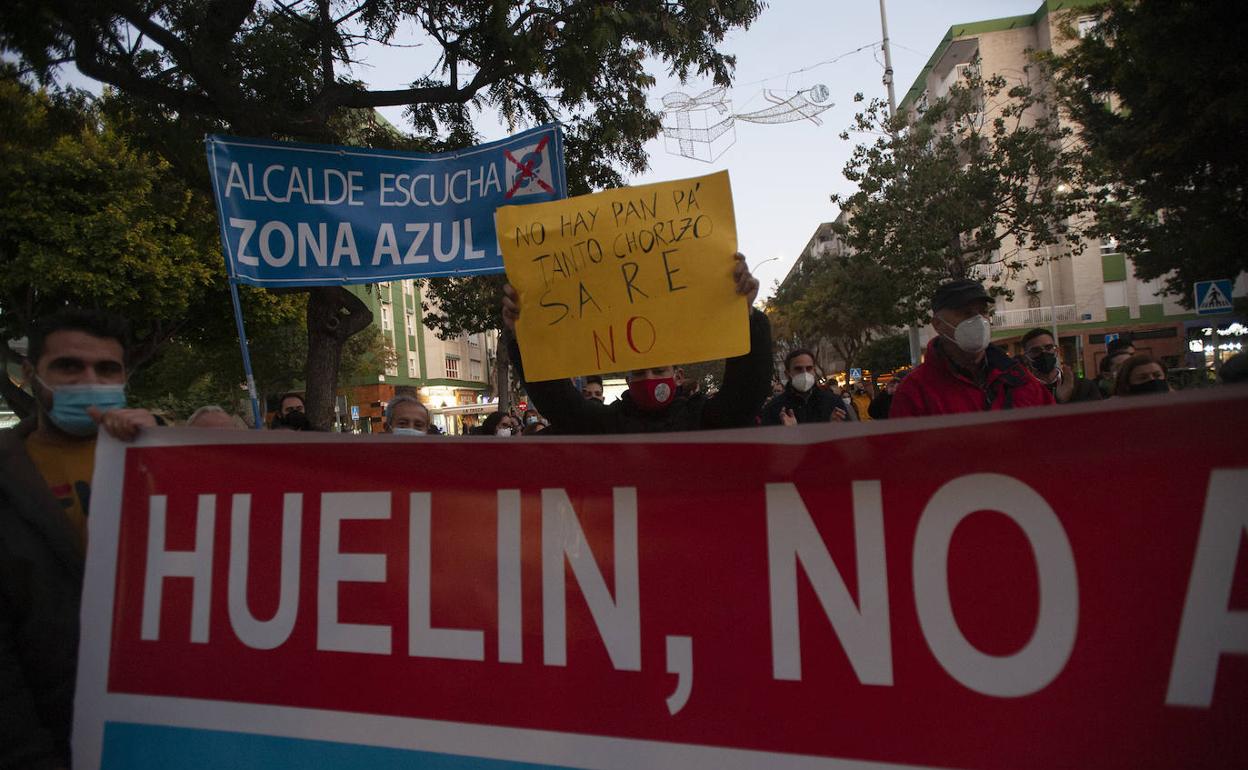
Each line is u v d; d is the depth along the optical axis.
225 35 7.68
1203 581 1.26
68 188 16.92
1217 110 11.62
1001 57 36.81
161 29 7.41
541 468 1.68
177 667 1.83
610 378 7.89
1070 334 37.12
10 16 6.89
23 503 1.79
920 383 3.27
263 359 29.31
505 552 1.69
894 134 21.62
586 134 9.81
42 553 1.81
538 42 8.26
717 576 1.55
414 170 4.48
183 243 18.41
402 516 1.76
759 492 1.54
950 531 1.41
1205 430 1.27
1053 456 1.36
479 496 1.72
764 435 1.53
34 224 16.50
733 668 1.52
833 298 38.88
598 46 7.81
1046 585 1.35
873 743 1.42
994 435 1.39
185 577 1.86
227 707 1.79
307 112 8.32
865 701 1.44
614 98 9.62
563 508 1.66
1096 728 1.30
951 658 1.40
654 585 1.59
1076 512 1.34
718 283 2.27
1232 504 1.25
